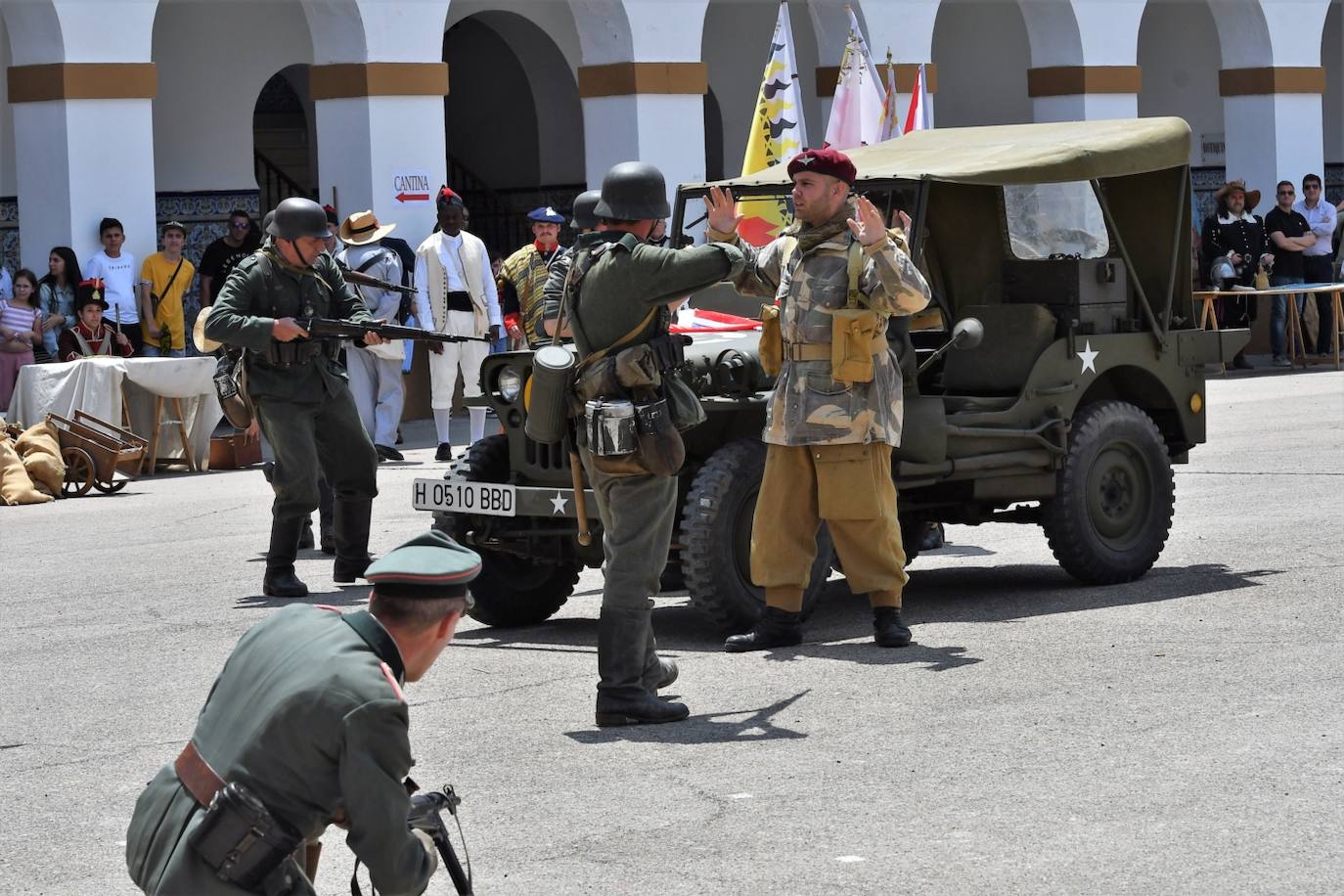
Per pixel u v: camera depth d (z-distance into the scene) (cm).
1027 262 1377
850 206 1139
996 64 3925
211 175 3084
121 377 2217
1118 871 759
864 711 1023
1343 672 1070
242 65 3103
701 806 865
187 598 1449
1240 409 2581
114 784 943
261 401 1408
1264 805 835
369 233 2277
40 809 905
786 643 1191
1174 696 1028
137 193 2517
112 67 2486
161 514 1936
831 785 888
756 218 1451
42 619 1379
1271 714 984
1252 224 3189
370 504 1489
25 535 1811
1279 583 1338
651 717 1012
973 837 805
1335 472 1911
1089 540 1342
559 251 2122
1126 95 3406
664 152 2931
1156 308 1434
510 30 3822
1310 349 3328
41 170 2483
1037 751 932
